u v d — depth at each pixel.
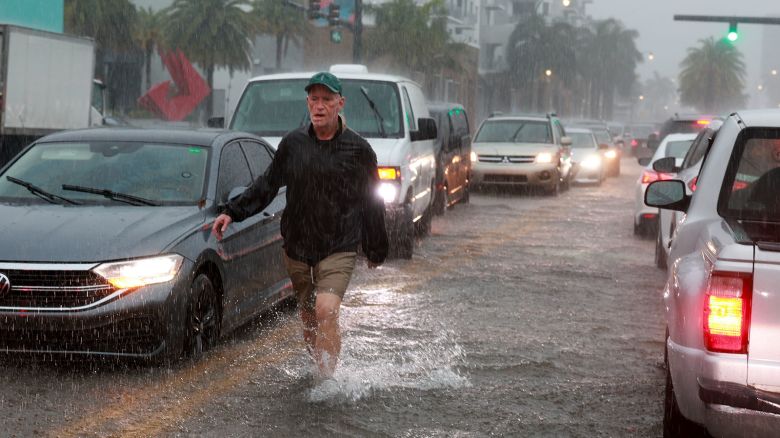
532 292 18.20
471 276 19.91
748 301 7.67
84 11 111.25
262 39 138.62
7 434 9.30
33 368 11.55
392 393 11.01
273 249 14.33
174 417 9.96
